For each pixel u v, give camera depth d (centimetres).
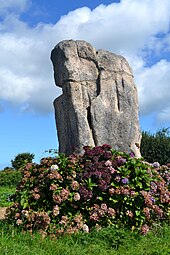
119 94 1416
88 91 1393
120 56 1480
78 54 1409
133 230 855
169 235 873
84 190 837
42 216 800
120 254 734
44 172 855
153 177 945
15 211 848
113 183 866
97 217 834
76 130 1354
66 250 703
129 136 1406
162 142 2577
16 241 708
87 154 901
